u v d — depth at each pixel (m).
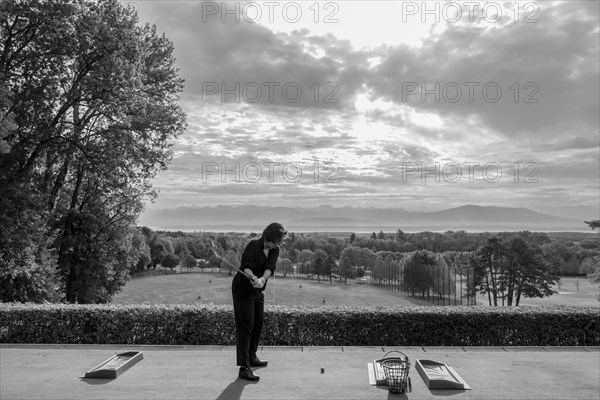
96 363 7.33
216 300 118.06
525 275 89.88
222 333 9.02
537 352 8.30
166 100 31.91
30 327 9.18
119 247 33.56
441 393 5.99
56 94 25.83
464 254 115.56
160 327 9.09
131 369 7.02
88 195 32.72
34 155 25.70
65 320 9.19
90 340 9.14
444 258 126.56
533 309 9.48
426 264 125.88
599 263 57.41
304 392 6.01
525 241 92.31
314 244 185.50
